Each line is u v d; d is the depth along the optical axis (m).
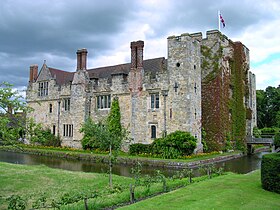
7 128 11.77
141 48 36.75
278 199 12.51
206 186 14.97
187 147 30.78
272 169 13.84
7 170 21.55
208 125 37.56
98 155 32.94
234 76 43.00
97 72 46.03
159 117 34.66
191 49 34.31
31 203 13.30
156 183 16.34
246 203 11.78
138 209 11.02
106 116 39.31
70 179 18.73
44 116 47.50
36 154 38.34
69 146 43.09
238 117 42.09
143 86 36.16
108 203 12.67
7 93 11.41
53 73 48.44
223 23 40.28
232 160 32.81
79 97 42.41
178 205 11.45
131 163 29.36
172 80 34.19
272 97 70.62
